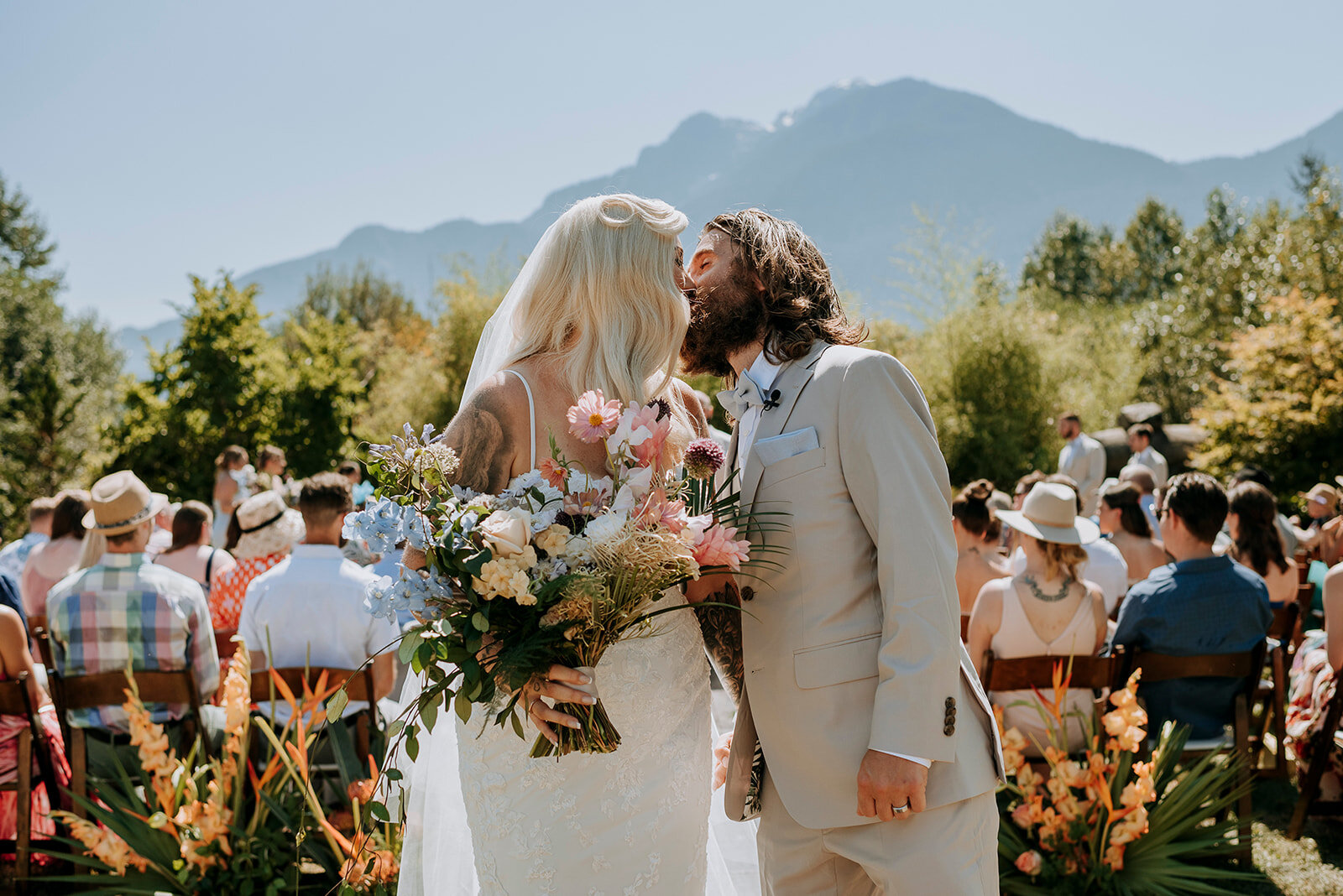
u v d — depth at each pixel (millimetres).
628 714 1800
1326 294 14648
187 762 3109
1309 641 4031
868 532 1827
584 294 1898
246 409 11648
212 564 4809
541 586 1589
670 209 2002
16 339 25406
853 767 1803
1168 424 16766
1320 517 6734
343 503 3529
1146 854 3111
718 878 2486
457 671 1610
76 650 3432
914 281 15500
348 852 2826
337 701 1705
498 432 1846
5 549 5980
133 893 2945
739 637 2059
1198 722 3467
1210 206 26422
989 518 4277
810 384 1890
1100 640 3486
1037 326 15234
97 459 11875
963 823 1807
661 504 1691
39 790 3605
